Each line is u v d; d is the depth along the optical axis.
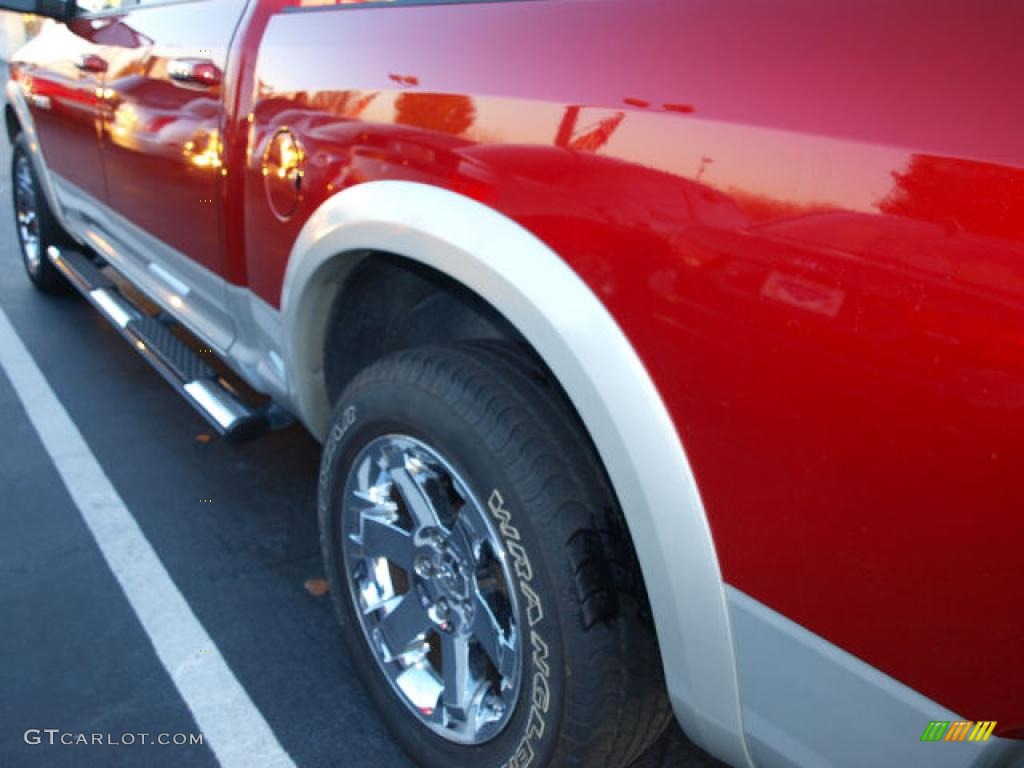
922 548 0.94
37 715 1.96
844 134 0.95
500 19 1.41
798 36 1.01
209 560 2.52
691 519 1.15
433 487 1.63
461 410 1.47
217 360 3.78
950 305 0.87
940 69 0.90
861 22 0.97
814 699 1.10
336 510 1.87
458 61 1.45
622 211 1.16
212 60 2.16
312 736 1.94
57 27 3.62
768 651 1.12
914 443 0.91
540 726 1.44
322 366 2.00
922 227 0.89
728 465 1.09
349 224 1.62
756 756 1.23
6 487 2.86
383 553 1.79
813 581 1.05
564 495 1.39
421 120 1.48
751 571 1.11
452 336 1.97
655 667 1.41
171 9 2.51
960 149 0.87
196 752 1.88
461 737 1.65
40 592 2.36
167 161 2.43
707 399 1.10
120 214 3.00
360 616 1.87
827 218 0.96
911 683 0.99
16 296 4.71
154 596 2.36
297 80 1.84
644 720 1.46
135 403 3.50
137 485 2.90
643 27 1.18
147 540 2.61
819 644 1.06
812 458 1.01
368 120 1.60
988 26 0.88
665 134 1.11
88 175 3.24
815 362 0.98
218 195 2.17
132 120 2.63
